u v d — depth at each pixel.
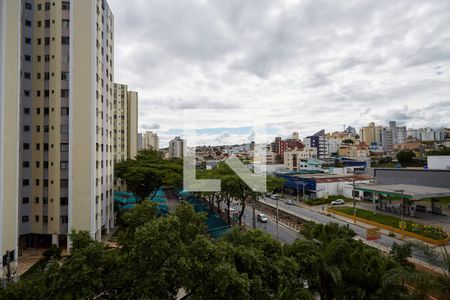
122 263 8.84
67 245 23.45
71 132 23.61
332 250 11.55
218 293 7.91
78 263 8.25
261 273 9.04
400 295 9.96
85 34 24.14
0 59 18.27
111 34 30.27
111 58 30.20
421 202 39.12
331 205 41.09
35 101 24.31
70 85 23.72
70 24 23.94
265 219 31.92
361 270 11.30
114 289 8.52
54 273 8.47
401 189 32.94
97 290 8.38
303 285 10.84
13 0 19.70
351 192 45.66
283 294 9.12
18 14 20.16
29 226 23.97
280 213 36.94
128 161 38.00
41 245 24.56
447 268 9.99
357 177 49.44
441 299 9.68
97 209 25.02
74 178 23.48
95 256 8.67
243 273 8.33
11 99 19.59
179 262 8.05
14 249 19.56
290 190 52.66
